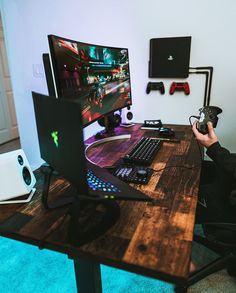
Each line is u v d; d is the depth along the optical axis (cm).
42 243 68
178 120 206
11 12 228
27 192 88
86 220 74
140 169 105
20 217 78
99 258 61
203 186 137
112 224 71
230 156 101
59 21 217
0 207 84
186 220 73
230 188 110
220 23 174
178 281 55
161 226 70
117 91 153
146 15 188
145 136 160
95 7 201
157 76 197
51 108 70
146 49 197
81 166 61
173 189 91
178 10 179
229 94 187
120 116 178
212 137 104
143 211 78
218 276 137
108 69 138
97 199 68
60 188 95
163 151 131
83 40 214
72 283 135
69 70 101
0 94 362
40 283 136
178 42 184
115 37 203
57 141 71
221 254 126
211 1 171
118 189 77
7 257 154
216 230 102
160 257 59
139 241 65
